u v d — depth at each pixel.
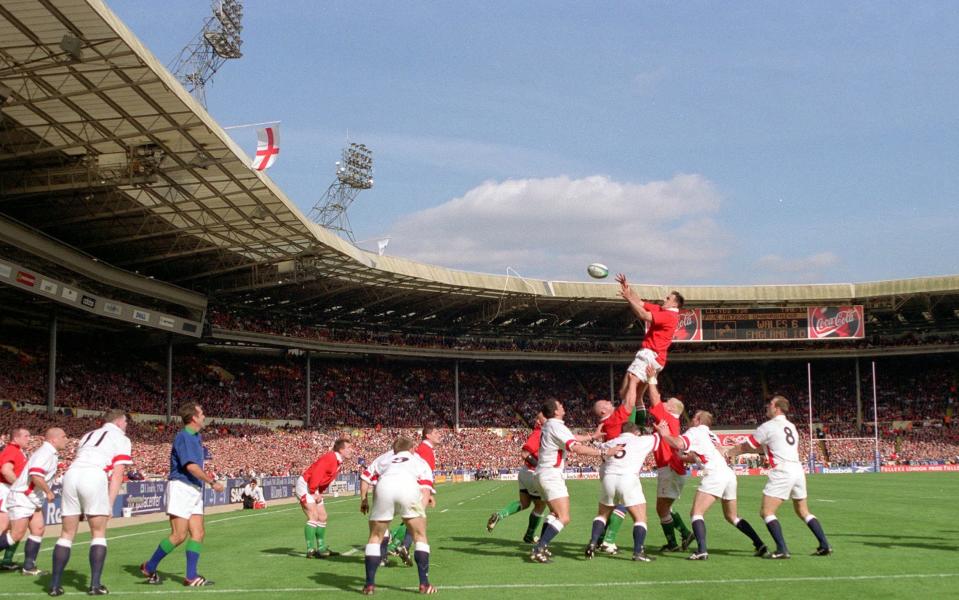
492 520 16.50
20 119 33.88
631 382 13.68
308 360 71.25
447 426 78.88
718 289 77.88
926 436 77.50
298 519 27.89
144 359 65.31
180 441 12.21
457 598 10.57
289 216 45.78
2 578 12.82
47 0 25.38
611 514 14.74
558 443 13.71
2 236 38.31
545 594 10.65
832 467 71.06
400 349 77.06
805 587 10.97
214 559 15.39
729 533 18.38
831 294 76.94
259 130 38.91
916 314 83.19
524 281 72.19
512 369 88.75
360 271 61.34
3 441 38.31
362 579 12.48
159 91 31.34
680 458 14.31
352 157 81.44
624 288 13.84
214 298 64.06
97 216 44.34
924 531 19.05
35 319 55.44
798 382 86.38
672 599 10.17
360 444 70.75
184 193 41.62
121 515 30.89
